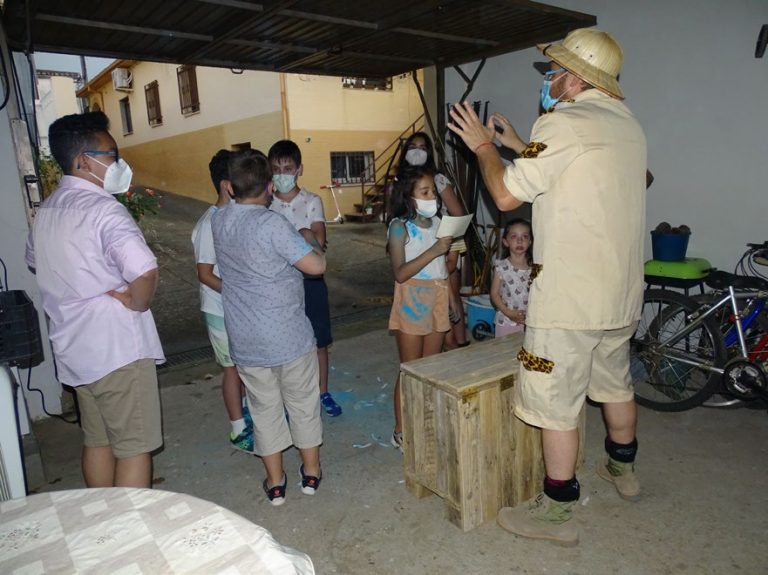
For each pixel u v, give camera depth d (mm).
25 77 4129
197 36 3822
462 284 5266
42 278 2027
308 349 2441
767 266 3438
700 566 2104
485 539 2301
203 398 3855
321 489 2711
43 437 3355
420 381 2367
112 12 3309
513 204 2037
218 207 2676
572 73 2025
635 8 3854
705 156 3674
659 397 3525
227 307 2379
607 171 1947
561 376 2062
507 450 2379
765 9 3268
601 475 2676
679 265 3428
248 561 1021
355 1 3428
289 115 11609
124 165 2111
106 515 1169
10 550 1069
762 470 2713
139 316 2104
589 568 2117
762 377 2994
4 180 3262
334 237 10711
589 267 1984
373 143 12945
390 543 2305
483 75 5020
